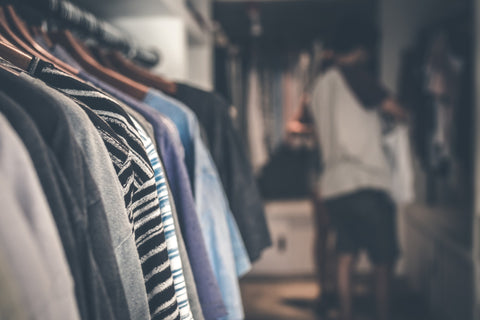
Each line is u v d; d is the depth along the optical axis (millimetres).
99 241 563
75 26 1179
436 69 2783
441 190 2727
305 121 2797
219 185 1083
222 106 1248
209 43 2879
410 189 2443
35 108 544
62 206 514
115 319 568
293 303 3111
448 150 2641
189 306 827
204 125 1225
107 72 1056
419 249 3172
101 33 1296
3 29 885
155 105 1041
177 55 1799
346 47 2402
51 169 512
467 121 2426
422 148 3088
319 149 2506
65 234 513
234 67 3727
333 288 3205
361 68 2428
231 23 4027
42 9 1045
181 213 905
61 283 459
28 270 415
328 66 2486
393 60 3633
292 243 3729
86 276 533
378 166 2293
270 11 3812
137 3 1624
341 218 2377
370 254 2369
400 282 3508
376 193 2311
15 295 374
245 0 3545
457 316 2348
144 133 806
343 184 2301
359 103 2307
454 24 2699
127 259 633
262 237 1290
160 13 1735
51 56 929
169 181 901
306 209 3730
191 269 913
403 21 3617
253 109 3738
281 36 4184
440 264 2672
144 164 737
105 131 676
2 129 447
